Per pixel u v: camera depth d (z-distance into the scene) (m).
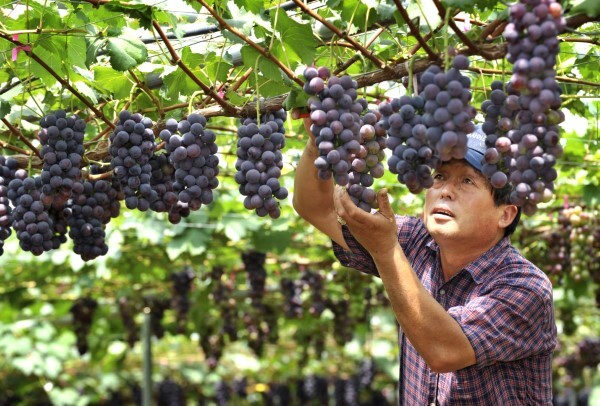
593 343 13.34
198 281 10.73
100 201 4.31
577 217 7.83
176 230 8.40
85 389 15.04
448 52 3.38
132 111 4.81
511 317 3.70
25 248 4.21
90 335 12.62
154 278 10.85
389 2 3.71
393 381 16.94
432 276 4.18
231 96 4.40
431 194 3.95
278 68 3.98
